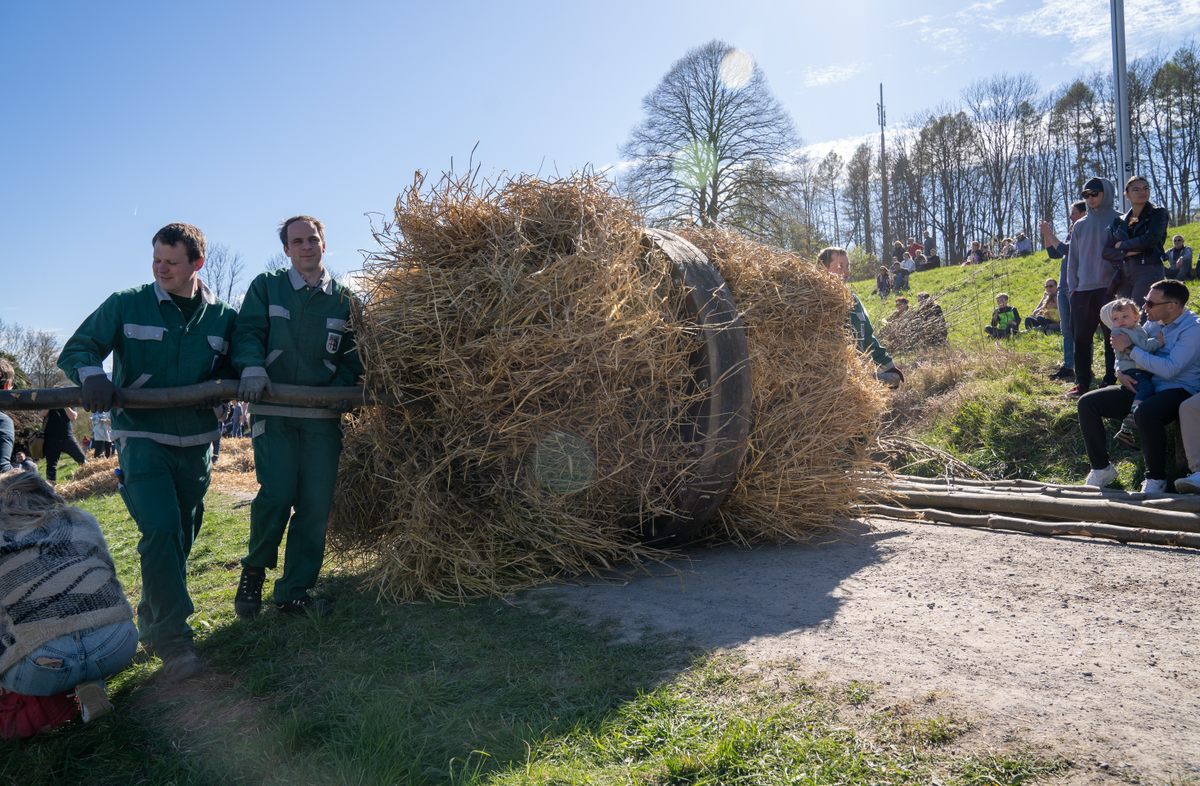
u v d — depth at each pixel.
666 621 3.72
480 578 4.39
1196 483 5.02
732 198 32.31
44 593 3.06
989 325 12.97
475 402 4.32
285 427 4.20
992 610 3.60
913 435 8.28
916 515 5.69
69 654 3.04
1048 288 12.18
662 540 4.88
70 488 12.83
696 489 4.61
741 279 5.26
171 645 3.58
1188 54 41.62
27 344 45.06
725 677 3.01
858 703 2.71
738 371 4.63
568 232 4.57
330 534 5.13
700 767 2.38
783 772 2.32
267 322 4.25
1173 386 5.31
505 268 4.38
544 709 2.88
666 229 5.44
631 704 2.83
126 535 8.70
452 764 2.55
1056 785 2.18
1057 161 47.53
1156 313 5.43
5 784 2.77
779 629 3.51
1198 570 3.99
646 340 4.46
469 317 4.36
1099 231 7.31
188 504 3.98
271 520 4.23
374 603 4.37
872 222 55.00
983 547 4.71
